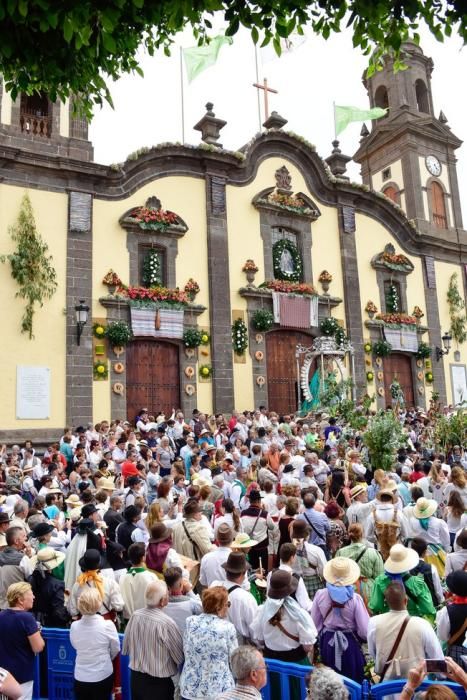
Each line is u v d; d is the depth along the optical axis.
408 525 8.34
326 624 5.46
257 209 24.58
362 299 27.27
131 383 20.78
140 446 16.06
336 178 27.28
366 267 27.75
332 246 26.73
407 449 17.88
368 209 28.31
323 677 3.60
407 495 10.98
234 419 20.00
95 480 12.65
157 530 6.72
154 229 21.52
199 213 23.00
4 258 18.45
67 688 5.86
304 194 25.95
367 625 5.26
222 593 4.82
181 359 21.75
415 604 5.58
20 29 6.18
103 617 6.00
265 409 22.20
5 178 18.92
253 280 23.83
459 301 31.00
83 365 19.42
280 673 4.84
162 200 22.17
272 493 10.11
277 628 5.23
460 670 3.75
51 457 15.17
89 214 20.28
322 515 8.47
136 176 21.69
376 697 4.34
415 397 28.28
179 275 22.20
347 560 5.66
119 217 21.09
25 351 18.52
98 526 7.91
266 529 8.67
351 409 19.47
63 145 20.03
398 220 29.23
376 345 26.91
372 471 15.48
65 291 19.50
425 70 33.75
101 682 5.27
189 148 22.69
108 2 5.64
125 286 20.84
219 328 22.50
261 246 24.45
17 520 8.49
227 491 11.12
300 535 6.82
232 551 6.26
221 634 4.62
